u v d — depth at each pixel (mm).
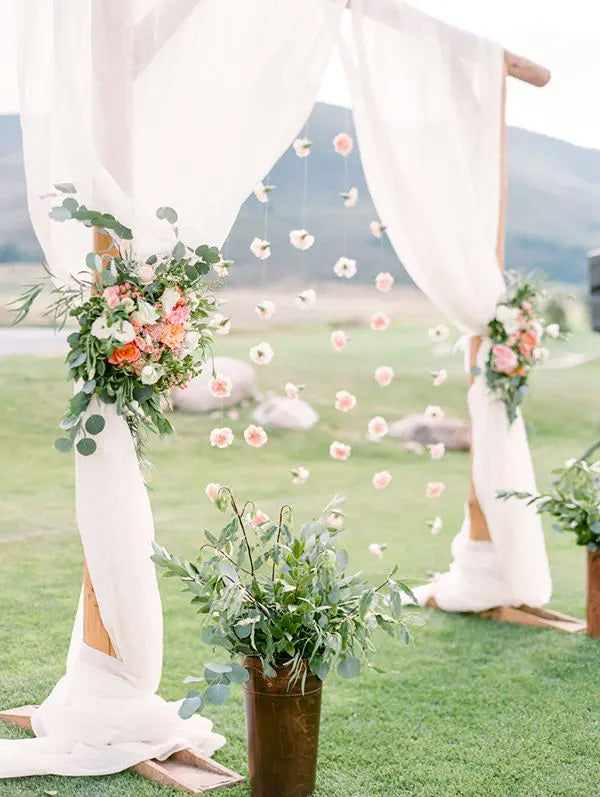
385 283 4312
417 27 4164
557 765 3039
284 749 2688
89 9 2957
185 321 2928
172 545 6340
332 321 16359
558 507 4391
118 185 2941
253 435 3494
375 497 8664
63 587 5223
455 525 7461
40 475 9203
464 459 10867
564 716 3445
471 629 4516
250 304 15938
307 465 10391
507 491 4520
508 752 3133
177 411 11719
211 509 7730
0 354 12844
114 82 2943
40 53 2902
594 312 5500
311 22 3355
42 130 2895
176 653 4086
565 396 13633
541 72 4738
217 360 12234
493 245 4559
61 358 13109
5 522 7105
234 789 2809
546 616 4680
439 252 4262
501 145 4598
